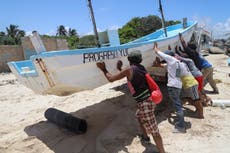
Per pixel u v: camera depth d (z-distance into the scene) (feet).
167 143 18.94
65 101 30.58
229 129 20.83
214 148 18.06
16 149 19.27
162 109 25.70
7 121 26.58
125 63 21.43
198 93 23.38
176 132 20.49
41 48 15.88
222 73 43.96
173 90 20.83
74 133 20.95
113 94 30.71
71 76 17.57
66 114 21.89
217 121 22.38
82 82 18.65
